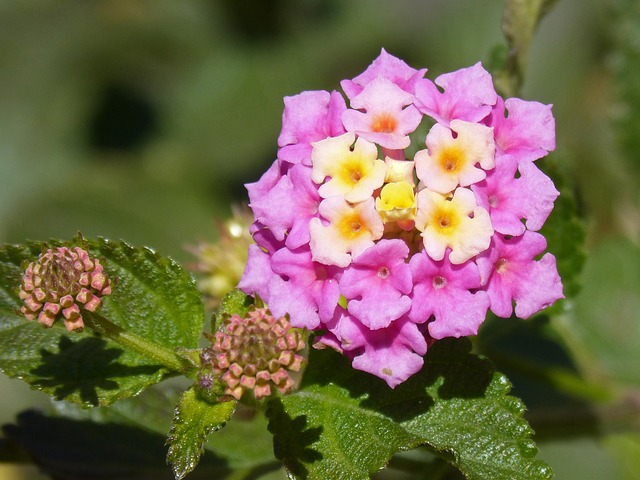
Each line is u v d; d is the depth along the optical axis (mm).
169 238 304
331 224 173
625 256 256
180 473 179
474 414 183
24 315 179
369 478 179
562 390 234
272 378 176
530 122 179
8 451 218
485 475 179
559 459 273
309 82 315
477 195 173
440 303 172
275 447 184
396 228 176
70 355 192
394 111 177
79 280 177
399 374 172
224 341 176
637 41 255
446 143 174
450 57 314
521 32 218
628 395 235
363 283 172
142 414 219
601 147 289
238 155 313
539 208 175
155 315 194
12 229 305
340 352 183
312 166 176
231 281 234
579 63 315
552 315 221
